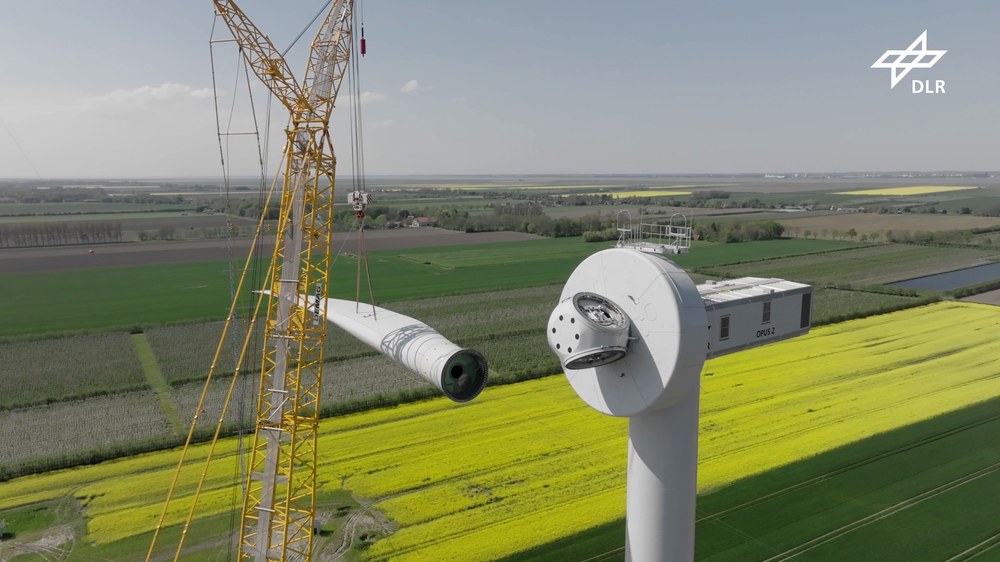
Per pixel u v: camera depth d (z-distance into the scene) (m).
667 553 20.00
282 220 27.55
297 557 28.34
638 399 18.95
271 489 27.22
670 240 22.91
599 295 20.00
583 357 18.38
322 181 28.53
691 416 19.52
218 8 26.33
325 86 28.34
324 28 28.59
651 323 18.41
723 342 20.95
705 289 22.56
